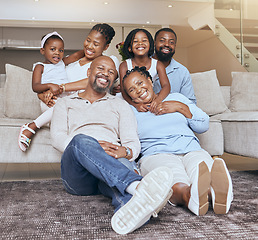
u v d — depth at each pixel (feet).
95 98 6.08
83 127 5.77
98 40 7.46
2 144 7.56
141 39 7.17
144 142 6.37
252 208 4.91
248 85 10.80
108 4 21.72
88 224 4.24
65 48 26.05
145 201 3.76
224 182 4.31
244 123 8.29
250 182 7.15
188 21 25.29
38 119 7.43
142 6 22.26
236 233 3.84
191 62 36.42
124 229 3.83
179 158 5.95
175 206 5.02
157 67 7.46
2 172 9.57
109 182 4.20
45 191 6.32
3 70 26.13
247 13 20.75
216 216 4.50
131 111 6.03
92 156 4.33
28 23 25.13
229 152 9.02
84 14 23.91
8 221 4.40
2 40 25.04
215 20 22.38
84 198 5.63
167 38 8.01
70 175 5.08
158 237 3.74
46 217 4.56
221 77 30.01
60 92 7.12
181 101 6.71
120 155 4.99
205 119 6.47
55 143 5.59
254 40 20.77
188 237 3.73
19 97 9.11
